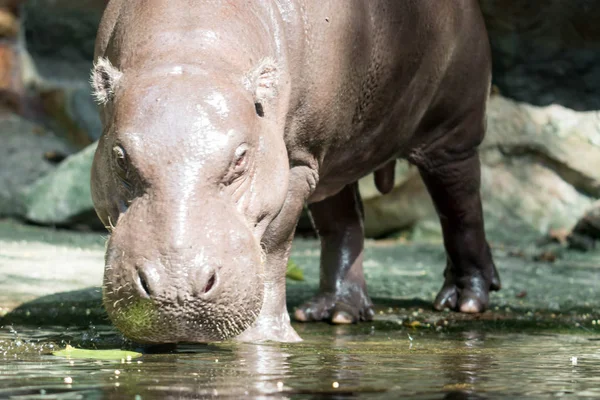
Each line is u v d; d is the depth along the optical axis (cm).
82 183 2966
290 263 1806
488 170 2845
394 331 1295
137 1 1082
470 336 1234
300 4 1135
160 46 1014
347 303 1428
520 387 778
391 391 744
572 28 2970
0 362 891
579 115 2859
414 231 2853
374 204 2839
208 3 1059
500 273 2128
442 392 743
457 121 1545
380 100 1310
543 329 1331
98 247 2325
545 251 2583
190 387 751
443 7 1414
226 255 879
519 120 2842
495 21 2981
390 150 1420
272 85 1010
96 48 1137
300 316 1408
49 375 812
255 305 910
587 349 1085
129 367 867
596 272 2195
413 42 1341
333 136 1230
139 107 934
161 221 876
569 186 2823
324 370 859
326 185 1369
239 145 934
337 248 1465
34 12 3597
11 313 1323
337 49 1173
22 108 3588
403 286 1831
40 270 1728
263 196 973
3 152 3312
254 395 717
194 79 960
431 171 1580
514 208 2806
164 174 900
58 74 3603
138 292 858
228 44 1026
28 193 3084
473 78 1526
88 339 1081
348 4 1192
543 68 2997
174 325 872
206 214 889
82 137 3516
